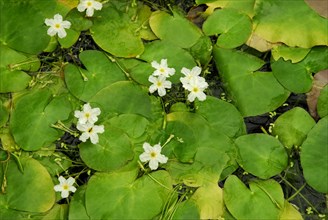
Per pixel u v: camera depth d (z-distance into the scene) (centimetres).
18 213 67
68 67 72
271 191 68
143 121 70
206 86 69
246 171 69
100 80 71
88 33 74
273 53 72
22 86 71
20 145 69
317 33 72
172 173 69
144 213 67
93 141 67
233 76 72
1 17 73
